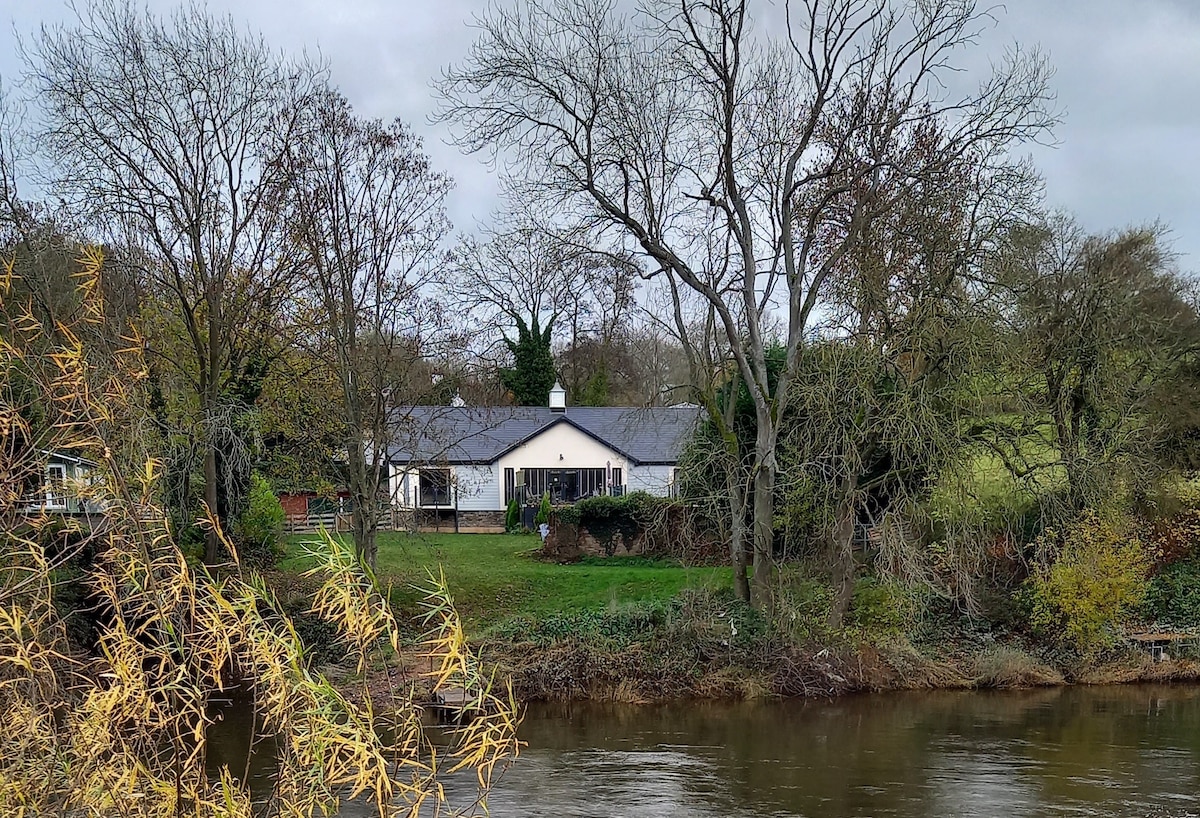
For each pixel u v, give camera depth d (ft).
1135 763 44.29
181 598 14.12
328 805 14.37
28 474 15.17
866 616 65.36
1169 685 63.21
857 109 62.49
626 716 53.57
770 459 63.31
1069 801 38.40
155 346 63.72
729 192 63.36
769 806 37.42
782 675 59.26
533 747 46.37
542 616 65.67
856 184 64.13
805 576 65.10
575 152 61.93
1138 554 66.49
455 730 15.87
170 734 14.97
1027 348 64.34
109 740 13.66
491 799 37.24
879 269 60.54
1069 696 59.82
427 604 15.51
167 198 65.16
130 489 14.84
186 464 55.26
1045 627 66.85
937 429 56.44
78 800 13.73
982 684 61.98
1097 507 65.62
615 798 37.96
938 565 67.00
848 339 60.39
